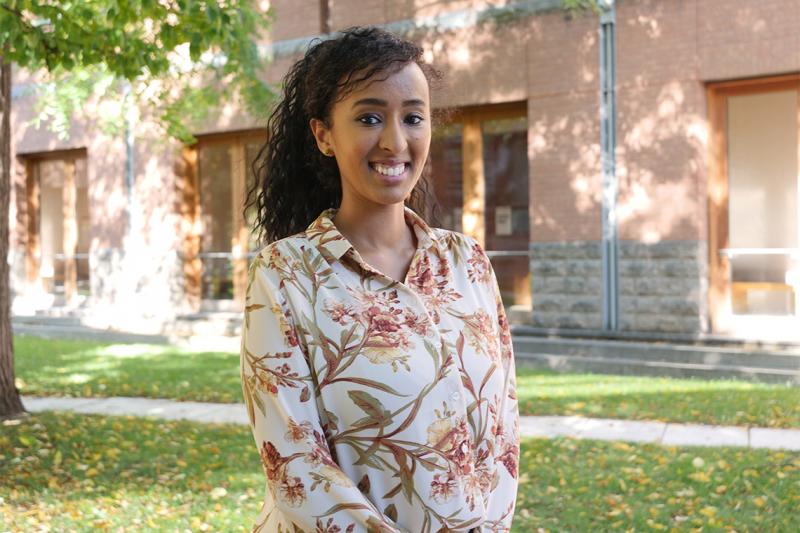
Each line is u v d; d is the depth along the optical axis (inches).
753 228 377.1
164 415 284.4
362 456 53.5
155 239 552.1
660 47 378.9
